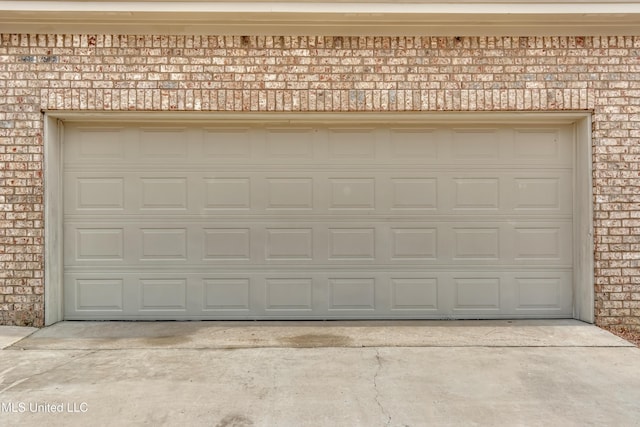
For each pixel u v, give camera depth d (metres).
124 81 5.12
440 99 5.18
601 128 5.18
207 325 5.27
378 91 5.20
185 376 3.79
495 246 5.47
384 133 5.44
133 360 4.15
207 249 5.43
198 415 3.14
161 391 3.50
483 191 5.46
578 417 3.12
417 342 4.66
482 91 5.18
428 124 5.44
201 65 5.16
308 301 5.46
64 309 5.39
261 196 5.44
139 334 4.92
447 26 5.11
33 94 5.09
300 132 5.43
